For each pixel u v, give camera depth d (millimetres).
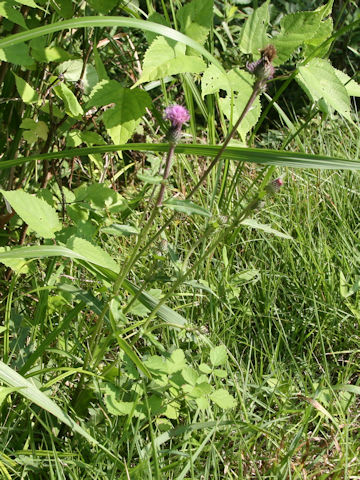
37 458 1764
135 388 1894
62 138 2598
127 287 1875
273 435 1878
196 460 1913
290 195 3404
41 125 2201
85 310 2436
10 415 1926
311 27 1914
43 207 1848
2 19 2299
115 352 2336
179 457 1920
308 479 1881
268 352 2383
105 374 1911
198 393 1813
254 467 1924
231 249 2953
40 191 2201
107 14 2168
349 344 2598
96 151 1739
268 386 2291
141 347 2297
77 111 2059
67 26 1535
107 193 2170
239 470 1816
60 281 2336
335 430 2104
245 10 5262
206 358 2266
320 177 3502
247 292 2691
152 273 1896
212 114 2830
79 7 2299
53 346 2139
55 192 2676
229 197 2773
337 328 2609
